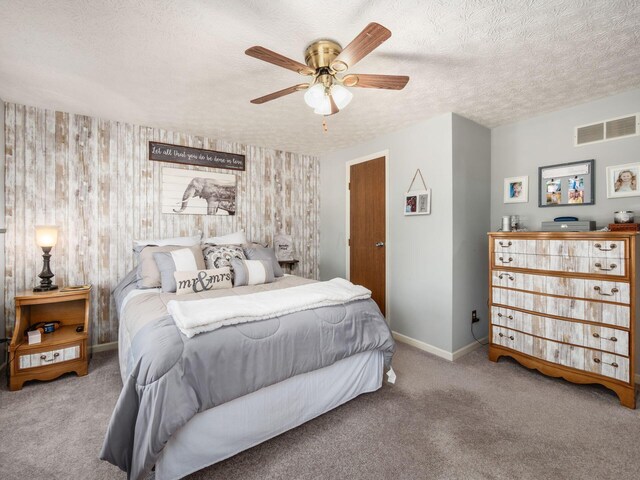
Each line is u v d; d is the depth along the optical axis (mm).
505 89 2301
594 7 1444
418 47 1770
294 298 1856
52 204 2666
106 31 1616
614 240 2010
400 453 1546
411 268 3090
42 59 1881
